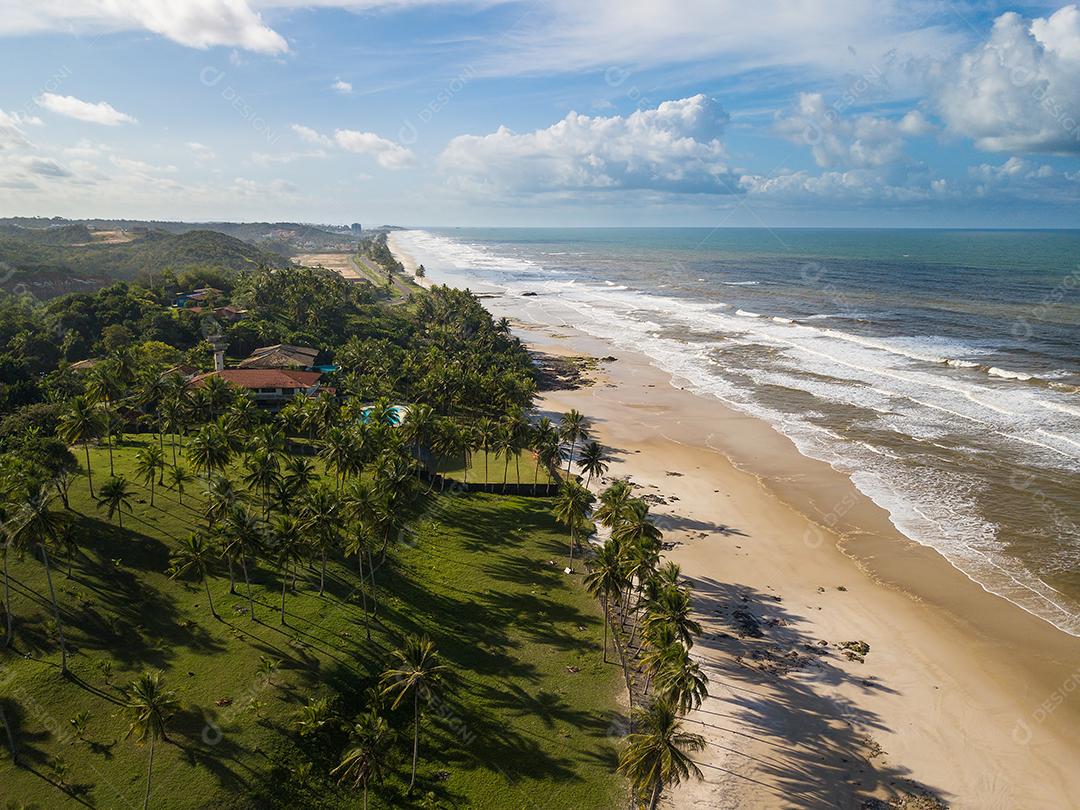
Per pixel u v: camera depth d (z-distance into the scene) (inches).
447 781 1785.2
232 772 1724.9
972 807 1793.8
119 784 1679.4
